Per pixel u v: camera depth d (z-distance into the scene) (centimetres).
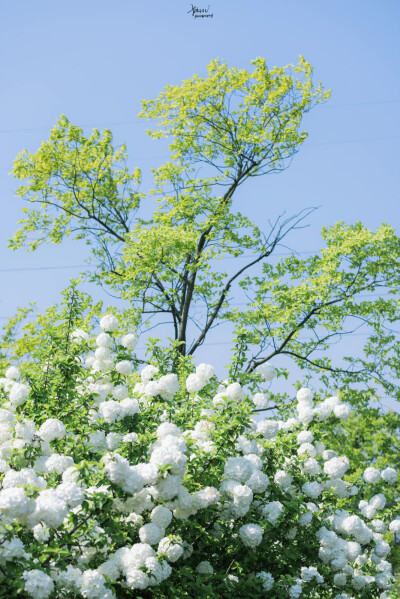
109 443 602
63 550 420
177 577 546
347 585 766
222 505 573
